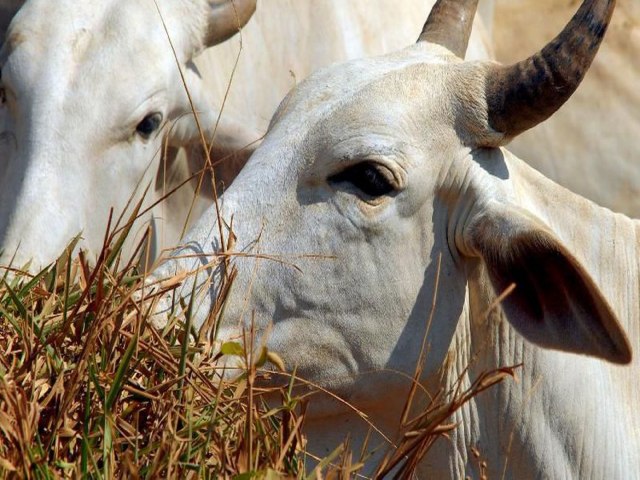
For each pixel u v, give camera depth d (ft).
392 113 51.31
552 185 55.57
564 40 50.60
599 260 55.67
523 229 48.80
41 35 69.15
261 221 51.60
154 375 43.47
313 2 81.41
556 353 53.36
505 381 53.16
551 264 48.60
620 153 97.60
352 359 52.11
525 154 97.09
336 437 53.47
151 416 41.73
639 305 56.24
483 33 88.74
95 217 68.54
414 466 45.60
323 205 51.37
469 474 53.67
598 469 53.62
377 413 53.36
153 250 73.51
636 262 56.49
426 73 52.65
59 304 46.42
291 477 39.45
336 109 51.70
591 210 56.29
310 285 51.26
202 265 50.93
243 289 51.26
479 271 52.65
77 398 40.91
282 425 42.55
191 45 72.64
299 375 52.03
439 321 52.49
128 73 69.15
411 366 52.37
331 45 81.76
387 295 51.70
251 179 52.11
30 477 36.96
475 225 50.93
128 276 49.83
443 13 57.21
